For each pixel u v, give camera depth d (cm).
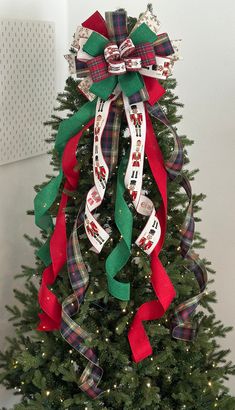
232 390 218
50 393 160
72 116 153
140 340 154
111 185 155
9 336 202
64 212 157
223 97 201
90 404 156
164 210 151
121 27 148
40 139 204
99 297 154
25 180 201
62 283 165
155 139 152
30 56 190
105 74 147
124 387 158
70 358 162
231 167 205
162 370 163
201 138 207
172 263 161
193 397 166
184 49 203
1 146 180
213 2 196
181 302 165
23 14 187
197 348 166
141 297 161
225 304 217
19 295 181
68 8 214
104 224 159
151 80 151
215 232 213
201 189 211
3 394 202
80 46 151
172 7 201
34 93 195
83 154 159
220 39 197
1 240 192
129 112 149
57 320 161
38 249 178
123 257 150
